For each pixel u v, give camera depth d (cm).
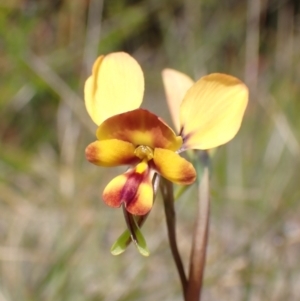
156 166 26
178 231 50
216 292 44
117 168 55
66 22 67
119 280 43
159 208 48
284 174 54
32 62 60
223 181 52
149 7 72
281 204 49
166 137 26
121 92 27
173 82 28
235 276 41
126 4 71
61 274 41
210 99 26
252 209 50
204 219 28
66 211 50
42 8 65
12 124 63
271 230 45
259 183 55
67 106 61
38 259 45
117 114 26
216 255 45
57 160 60
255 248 44
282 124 58
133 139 26
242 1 73
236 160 56
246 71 68
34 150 62
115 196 26
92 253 45
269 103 64
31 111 63
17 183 55
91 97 27
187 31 72
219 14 73
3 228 51
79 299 41
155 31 76
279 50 73
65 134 58
